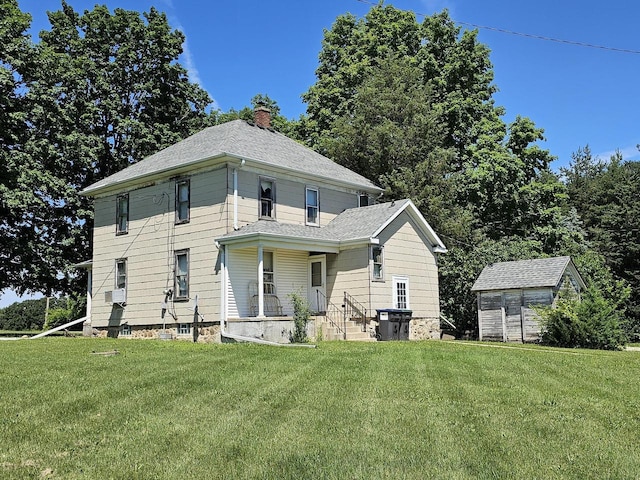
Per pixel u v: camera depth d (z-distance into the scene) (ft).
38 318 161.27
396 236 70.95
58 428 22.35
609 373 38.17
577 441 21.22
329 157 102.94
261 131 79.92
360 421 23.20
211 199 65.46
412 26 123.34
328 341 59.31
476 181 104.12
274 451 19.56
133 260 73.26
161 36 106.22
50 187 87.45
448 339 82.94
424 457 19.02
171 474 17.61
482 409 25.64
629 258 126.41
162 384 30.68
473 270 90.48
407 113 100.27
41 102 88.22
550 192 112.47
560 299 71.20
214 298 63.41
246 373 34.12
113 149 102.17
